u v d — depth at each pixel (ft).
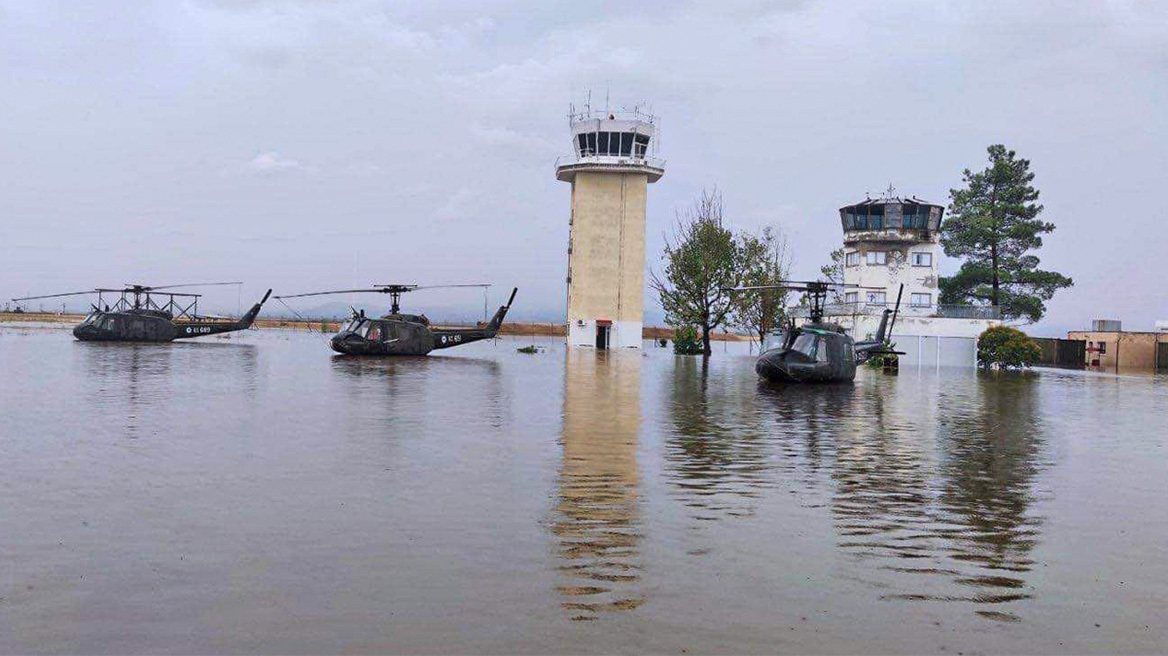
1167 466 44.19
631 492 34.42
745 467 41.19
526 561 24.27
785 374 102.73
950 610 21.03
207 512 29.40
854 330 187.11
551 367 129.39
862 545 26.96
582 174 236.02
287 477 35.91
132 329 193.67
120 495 31.91
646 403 73.00
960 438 55.01
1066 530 29.58
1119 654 18.54
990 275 214.48
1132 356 207.72
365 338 151.12
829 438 52.95
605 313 237.25
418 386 85.51
